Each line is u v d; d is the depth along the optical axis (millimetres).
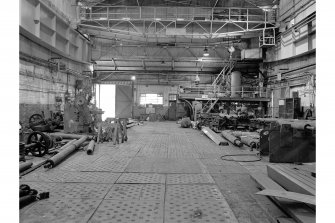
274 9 17797
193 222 2934
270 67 19297
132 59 23109
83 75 20203
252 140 8367
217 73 24703
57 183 4414
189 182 4508
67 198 3678
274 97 18516
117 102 10297
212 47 22234
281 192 3092
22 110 12289
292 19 15961
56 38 15469
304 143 6008
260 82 19938
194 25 19859
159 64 23703
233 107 19406
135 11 19422
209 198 3705
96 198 3680
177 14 19172
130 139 10594
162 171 5289
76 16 18141
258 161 6352
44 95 14516
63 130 11344
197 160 6438
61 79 16781
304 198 2801
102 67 24109
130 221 2953
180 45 22359
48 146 6797
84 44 20531
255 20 19031
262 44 18109
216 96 19109
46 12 13930
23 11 11672
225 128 14633
